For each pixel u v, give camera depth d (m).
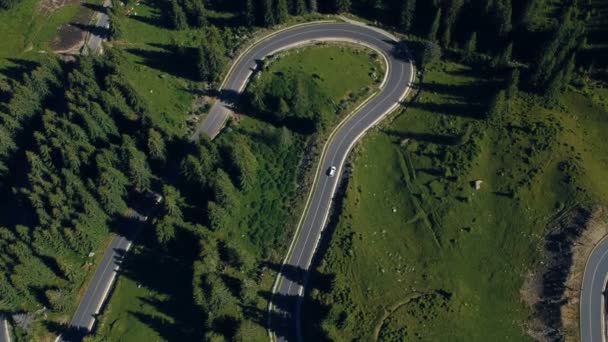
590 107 136.12
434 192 129.12
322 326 109.62
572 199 123.25
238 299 119.19
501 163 131.12
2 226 139.00
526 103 138.25
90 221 125.75
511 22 144.75
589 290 113.44
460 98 141.50
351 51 152.25
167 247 124.44
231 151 126.81
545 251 119.88
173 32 162.62
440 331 112.62
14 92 145.25
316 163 134.50
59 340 122.38
